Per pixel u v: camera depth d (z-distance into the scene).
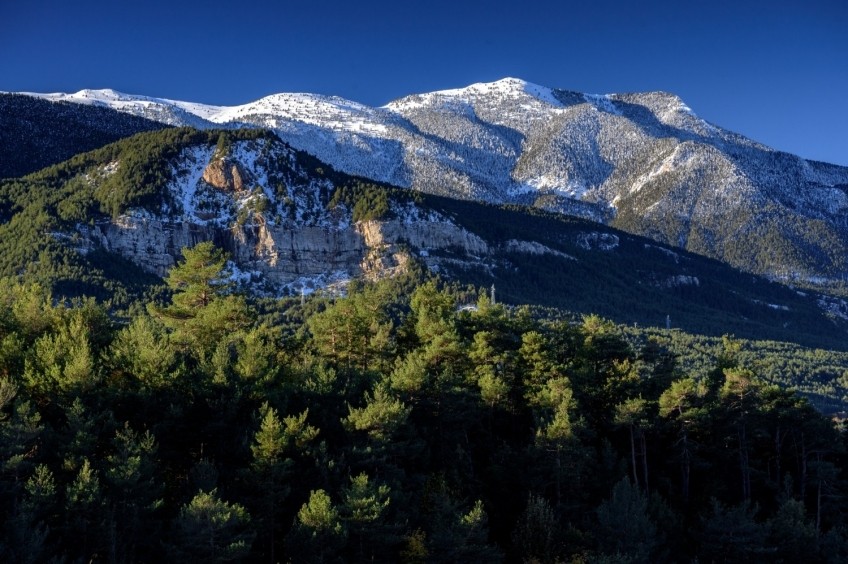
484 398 67.00
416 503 55.72
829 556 63.34
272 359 63.50
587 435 66.19
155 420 52.62
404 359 73.56
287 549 47.00
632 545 56.84
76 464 44.69
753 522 62.56
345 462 53.88
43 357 53.00
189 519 42.97
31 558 37.81
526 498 63.41
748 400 72.25
